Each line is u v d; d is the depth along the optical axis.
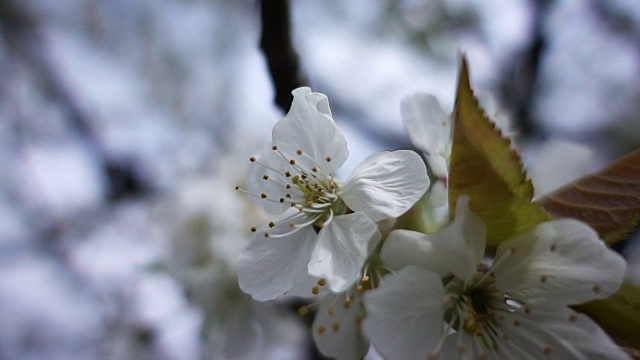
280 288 0.19
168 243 0.25
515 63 0.40
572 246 0.17
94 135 0.45
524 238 0.17
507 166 0.16
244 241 0.24
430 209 0.18
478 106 0.16
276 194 0.19
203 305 0.24
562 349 0.17
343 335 0.18
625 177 0.17
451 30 0.47
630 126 0.46
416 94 0.20
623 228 0.17
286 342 0.25
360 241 0.18
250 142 0.25
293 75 0.22
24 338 0.45
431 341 0.17
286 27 0.21
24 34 0.47
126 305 0.33
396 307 0.17
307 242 0.19
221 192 0.25
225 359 0.24
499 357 0.18
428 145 0.20
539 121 0.40
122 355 0.32
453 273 0.17
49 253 0.43
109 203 0.42
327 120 0.19
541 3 0.39
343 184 0.19
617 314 0.17
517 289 0.17
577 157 0.20
